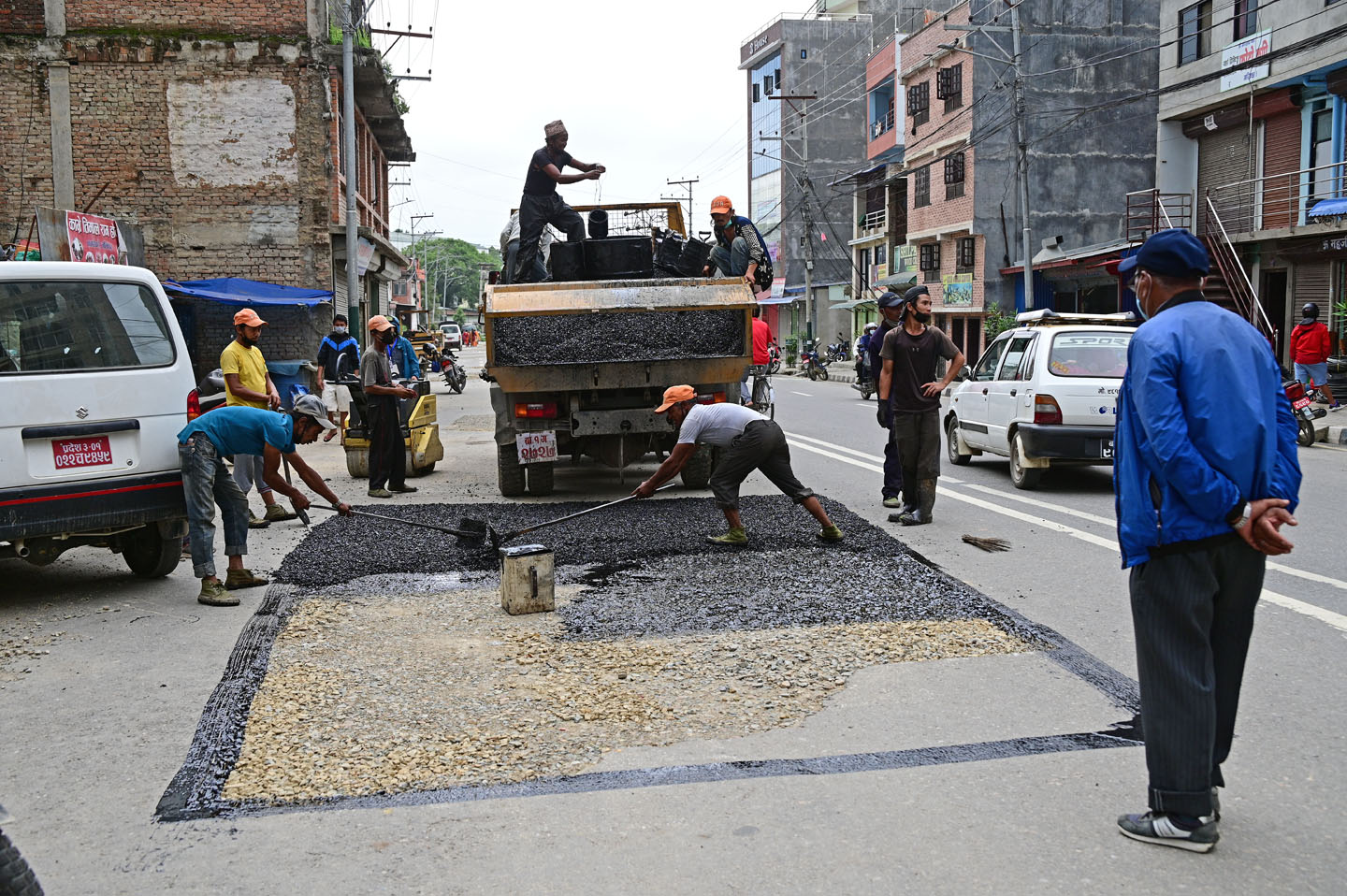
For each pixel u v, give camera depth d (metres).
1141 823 3.38
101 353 6.68
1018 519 9.06
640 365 9.66
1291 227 21.88
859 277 50.31
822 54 60.19
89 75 20.45
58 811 3.77
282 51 20.77
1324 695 4.62
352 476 12.23
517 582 6.05
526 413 9.83
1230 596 3.28
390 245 27.88
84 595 6.92
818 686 4.85
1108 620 5.88
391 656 5.38
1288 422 3.24
